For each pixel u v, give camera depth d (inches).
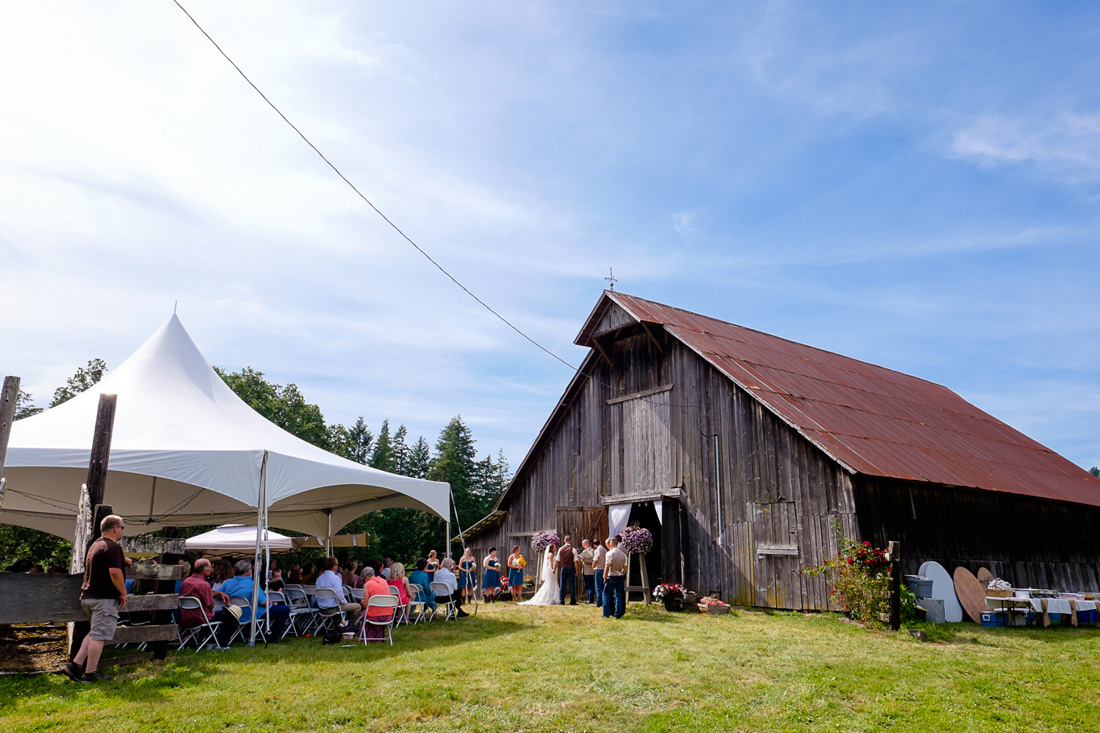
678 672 329.1
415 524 2076.8
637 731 252.2
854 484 533.3
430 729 244.1
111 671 297.1
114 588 290.0
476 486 2444.6
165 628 320.5
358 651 360.5
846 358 967.0
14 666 299.4
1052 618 553.6
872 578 474.9
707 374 674.2
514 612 553.6
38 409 1230.3
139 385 486.3
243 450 407.5
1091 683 331.6
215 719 240.1
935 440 725.3
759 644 401.4
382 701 268.1
